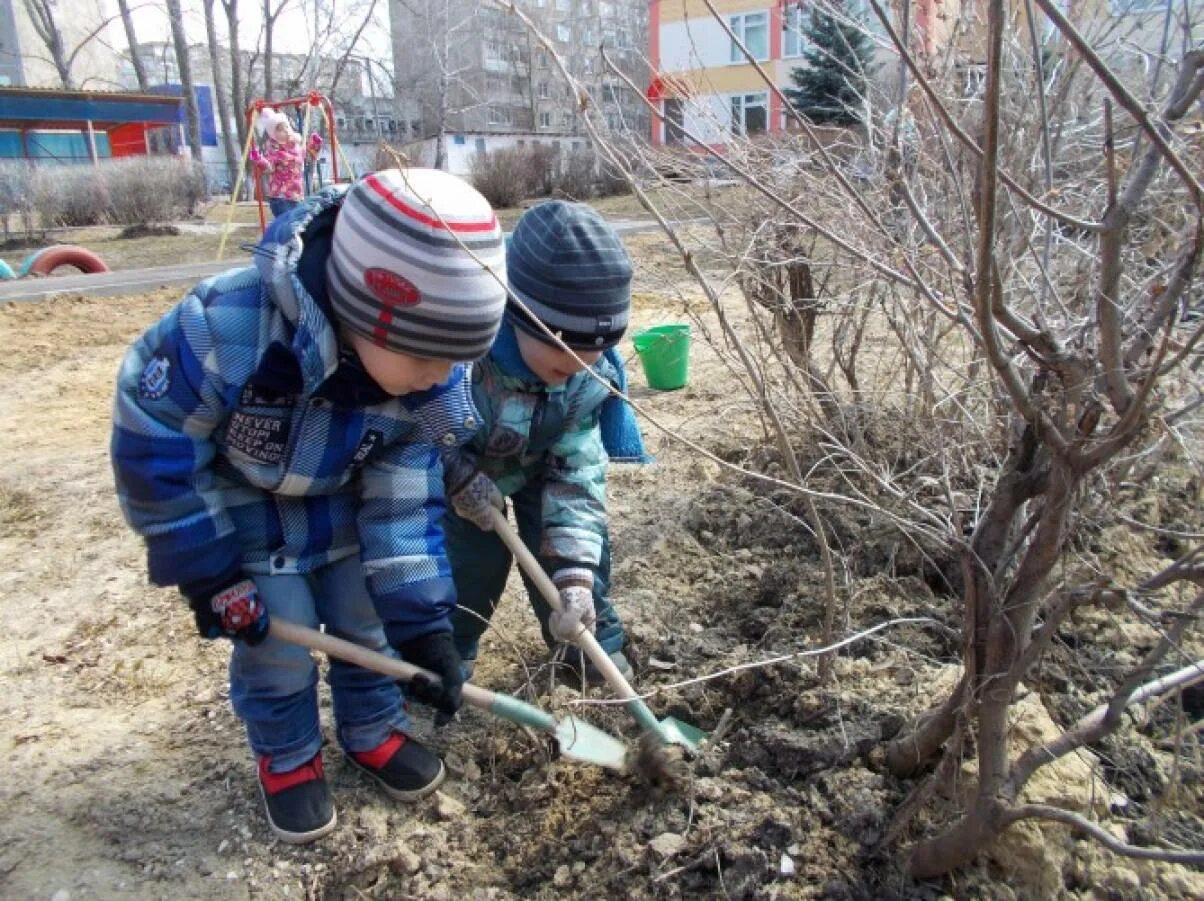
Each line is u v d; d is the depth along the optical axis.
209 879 2.16
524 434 2.33
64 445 5.03
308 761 2.28
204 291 1.88
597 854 2.11
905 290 2.80
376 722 2.35
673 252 7.39
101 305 9.34
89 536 3.85
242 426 1.93
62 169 19.98
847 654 2.50
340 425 2.00
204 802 2.38
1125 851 1.49
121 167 20.27
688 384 5.36
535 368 2.23
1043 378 1.75
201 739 2.62
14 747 2.60
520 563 2.35
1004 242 2.30
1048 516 1.61
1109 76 1.16
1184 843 2.01
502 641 2.96
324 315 1.83
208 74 48.16
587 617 2.33
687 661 2.65
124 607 3.30
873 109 2.97
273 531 2.12
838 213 2.57
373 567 2.13
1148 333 1.50
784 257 2.73
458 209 1.75
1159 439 2.34
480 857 2.19
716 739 2.33
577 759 2.22
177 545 1.90
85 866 2.20
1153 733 2.32
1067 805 1.93
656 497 3.79
